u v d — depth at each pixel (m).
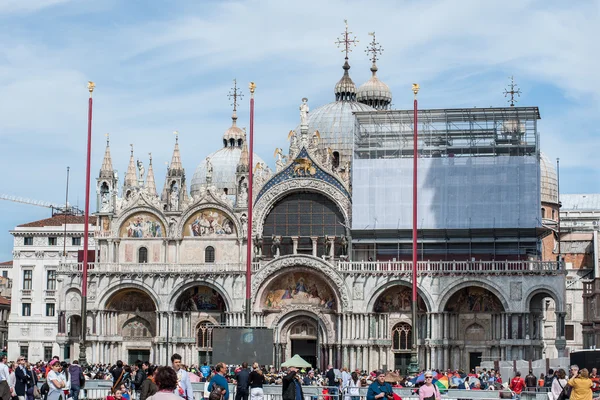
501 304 123.69
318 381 98.31
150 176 146.12
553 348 153.25
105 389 77.81
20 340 165.50
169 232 132.62
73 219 169.25
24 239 167.62
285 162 132.00
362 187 128.25
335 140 149.62
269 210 131.88
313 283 128.25
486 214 125.12
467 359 124.31
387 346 124.56
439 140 128.88
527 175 124.75
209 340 130.75
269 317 128.50
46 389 69.25
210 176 133.12
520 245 124.69
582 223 184.00
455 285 122.69
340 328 125.00
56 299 165.25
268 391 75.44
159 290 130.12
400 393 74.19
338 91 159.50
